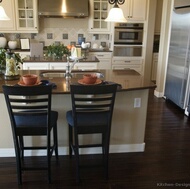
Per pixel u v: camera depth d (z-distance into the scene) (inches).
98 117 92.0
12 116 82.1
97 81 98.5
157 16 244.1
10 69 101.9
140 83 103.7
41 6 213.5
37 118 90.8
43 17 224.7
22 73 119.6
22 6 215.8
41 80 100.8
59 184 91.2
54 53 160.1
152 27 223.9
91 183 92.2
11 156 108.1
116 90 84.2
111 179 94.7
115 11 108.3
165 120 153.9
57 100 103.9
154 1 217.3
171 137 130.7
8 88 76.4
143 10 219.6
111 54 226.5
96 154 112.9
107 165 93.9
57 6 215.5
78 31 238.7
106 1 225.3
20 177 89.9
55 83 100.7
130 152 115.3
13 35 229.6
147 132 135.9
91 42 242.8
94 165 93.4
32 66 151.4
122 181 93.7
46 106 83.2
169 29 189.2
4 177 94.6
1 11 115.6
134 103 108.9
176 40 173.8
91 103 102.3
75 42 240.5
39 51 164.4
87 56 179.9
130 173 98.8
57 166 102.6
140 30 224.8
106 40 244.2
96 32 231.6
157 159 109.6
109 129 88.9
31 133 87.0
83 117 91.6
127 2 215.6
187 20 156.7
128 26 222.4
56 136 101.5
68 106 105.4
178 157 111.5
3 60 105.0
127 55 229.9
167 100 195.2
